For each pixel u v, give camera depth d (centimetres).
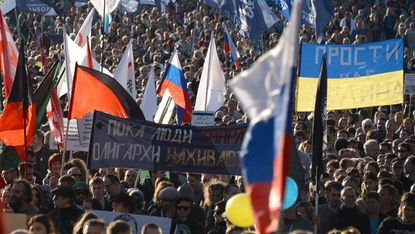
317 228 1962
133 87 3562
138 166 2138
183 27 6178
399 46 3112
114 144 2145
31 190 2005
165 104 2989
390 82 3127
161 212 2072
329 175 2577
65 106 3709
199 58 4809
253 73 1157
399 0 6328
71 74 3192
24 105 2252
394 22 5897
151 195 2480
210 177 2400
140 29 5972
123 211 2036
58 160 2534
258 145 1186
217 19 6050
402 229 1967
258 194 1184
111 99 2502
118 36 5888
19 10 6088
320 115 2008
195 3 6719
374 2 6631
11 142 2289
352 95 3141
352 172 2398
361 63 3138
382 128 3488
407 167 2595
